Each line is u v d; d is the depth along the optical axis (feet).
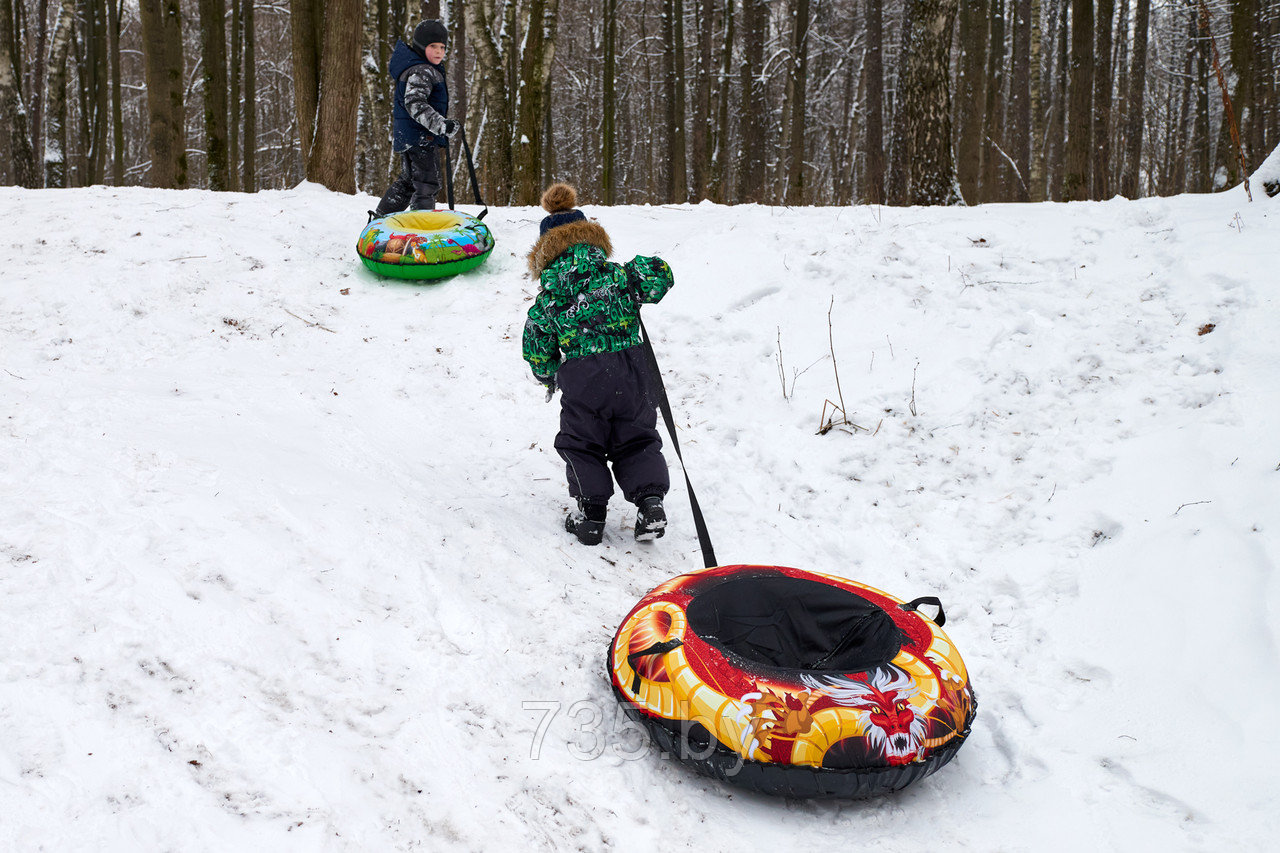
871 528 16.98
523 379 21.07
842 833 9.87
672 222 29.53
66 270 22.75
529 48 51.52
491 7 55.52
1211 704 11.59
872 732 9.71
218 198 30.40
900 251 24.49
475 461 18.10
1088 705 12.04
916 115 41.78
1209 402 17.63
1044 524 16.14
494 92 54.24
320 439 16.67
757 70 78.43
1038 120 79.92
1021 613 14.30
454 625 12.01
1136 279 21.79
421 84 24.98
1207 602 13.21
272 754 8.94
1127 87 110.73
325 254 26.16
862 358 21.33
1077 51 55.47
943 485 17.83
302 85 40.98
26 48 88.53
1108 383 19.06
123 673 9.52
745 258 24.77
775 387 20.93
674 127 82.23
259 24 118.11
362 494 14.58
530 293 24.48
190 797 8.18
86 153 82.07
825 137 133.39
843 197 118.32
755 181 79.41
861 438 19.20
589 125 124.26
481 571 13.46
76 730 8.61
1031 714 12.07
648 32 121.49
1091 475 16.93
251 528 12.64
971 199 64.90
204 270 23.72
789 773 9.64
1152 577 14.05
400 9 75.72
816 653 11.87
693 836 9.48
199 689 9.58
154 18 52.95
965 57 64.80
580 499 15.29
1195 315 20.02
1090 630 13.48
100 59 81.82
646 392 15.40
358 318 23.00
